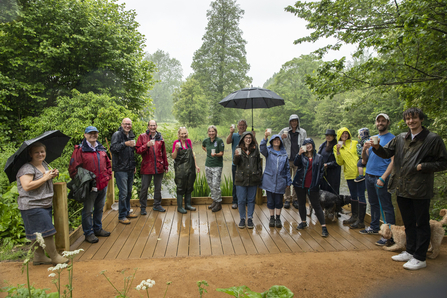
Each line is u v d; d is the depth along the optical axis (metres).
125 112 10.16
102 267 3.22
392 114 18.45
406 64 5.21
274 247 3.83
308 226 4.68
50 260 3.35
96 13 12.57
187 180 5.35
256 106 6.15
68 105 9.64
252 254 3.61
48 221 3.21
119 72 13.14
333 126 34.06
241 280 2.88
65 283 2.80
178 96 40.75
